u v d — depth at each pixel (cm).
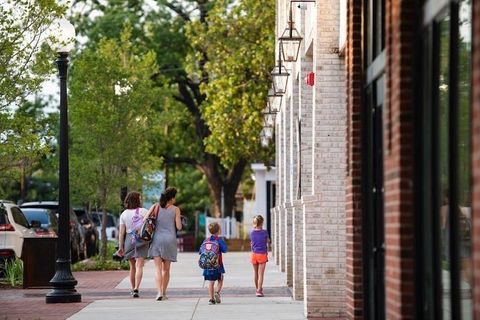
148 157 5769
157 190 5962
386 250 1591
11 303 3188
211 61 7106
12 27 3108
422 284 1470
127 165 5550
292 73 3753
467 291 1407
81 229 5684
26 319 2658
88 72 5528
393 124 1534
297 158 3631
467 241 1407
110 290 3675
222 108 6956
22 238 4162
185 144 9419
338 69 2672
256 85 6894
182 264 5366
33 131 3728
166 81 8569
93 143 5478
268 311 2830
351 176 2009
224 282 4016
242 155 7225
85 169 5450
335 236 2688
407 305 1470
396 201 1491
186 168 11812
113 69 5534
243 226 9412
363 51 1973
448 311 1398
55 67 3322
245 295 3422
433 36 1411
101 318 2664
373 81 1867
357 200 2006
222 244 3069
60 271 3206
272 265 5250
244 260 5781
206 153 9206
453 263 1394
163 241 3203
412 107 1473
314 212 2692
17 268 4019
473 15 1124
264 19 6912
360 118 1998
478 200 1047
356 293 2005
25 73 3167
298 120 3528
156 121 5847
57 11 3166
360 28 2002
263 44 6819
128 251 3375
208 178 9281
